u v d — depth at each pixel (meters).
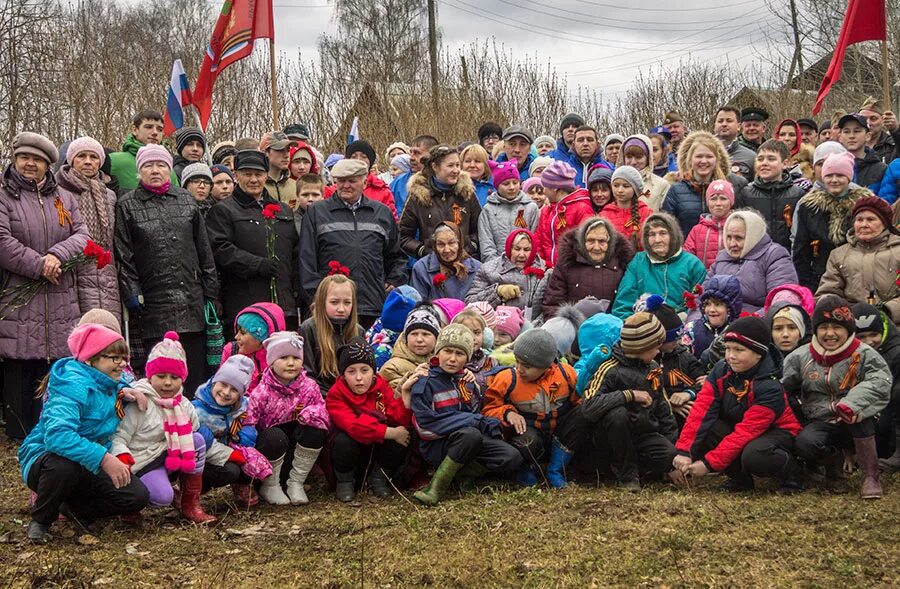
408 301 6.95
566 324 6.73
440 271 7.72
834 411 5.81
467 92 17.67
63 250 6.89
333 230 7.76
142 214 7.30
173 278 7.27
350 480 6.04
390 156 11.32
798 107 19.95
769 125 19.61
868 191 7.37
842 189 7.42
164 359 5.38
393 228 8.07
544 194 9.12
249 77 15.94
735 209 8.20
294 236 7.89
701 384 6.39
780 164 8.07
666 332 6.23
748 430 5.78
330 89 16.19
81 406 5.10
